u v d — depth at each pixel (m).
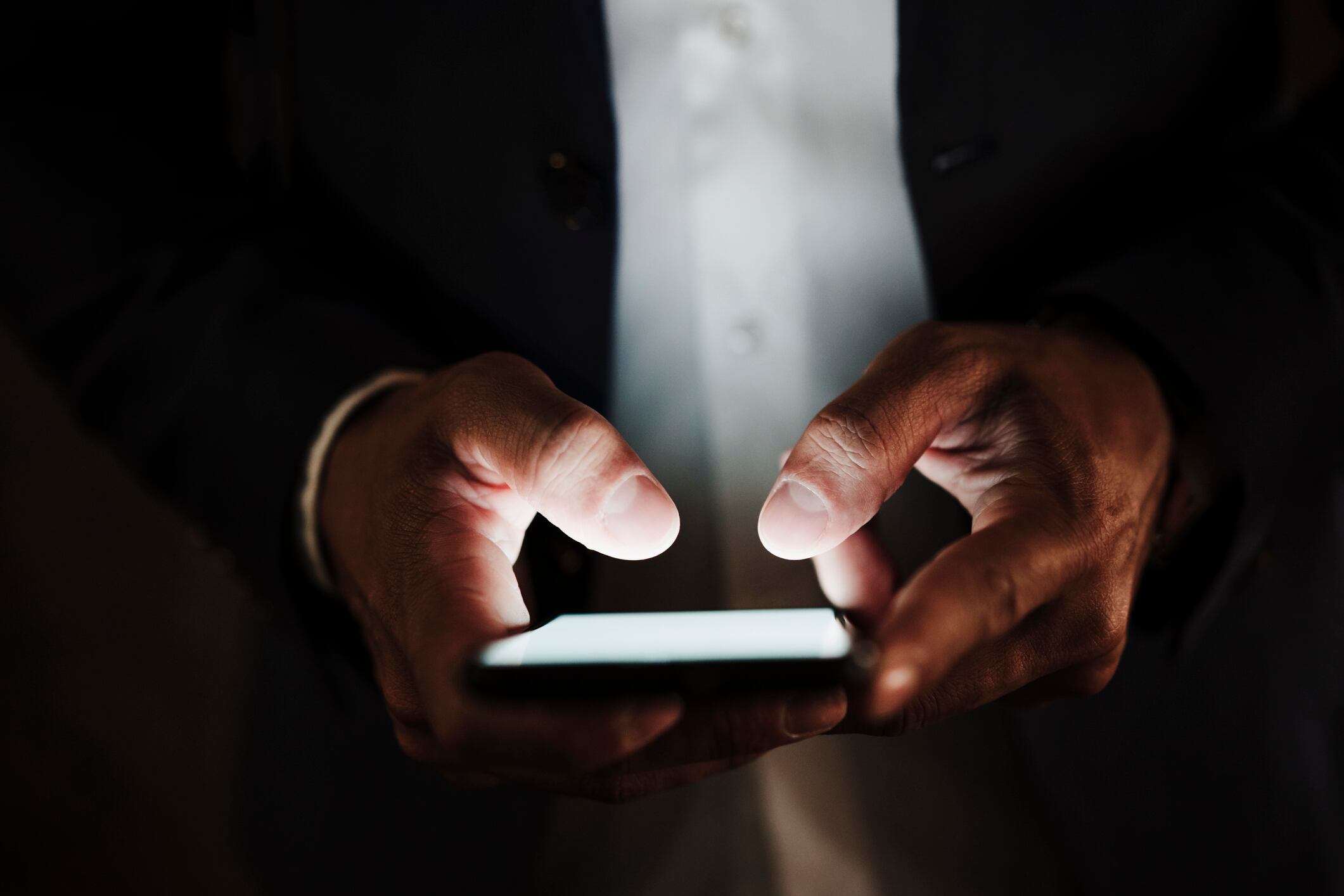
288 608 0.47
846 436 0.38
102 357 0.48
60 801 1.12
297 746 0.53
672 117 0.50
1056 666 0.39
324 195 0.51
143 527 1.38
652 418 0.53
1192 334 0.44
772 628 0.36
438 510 0.39
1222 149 0.51
